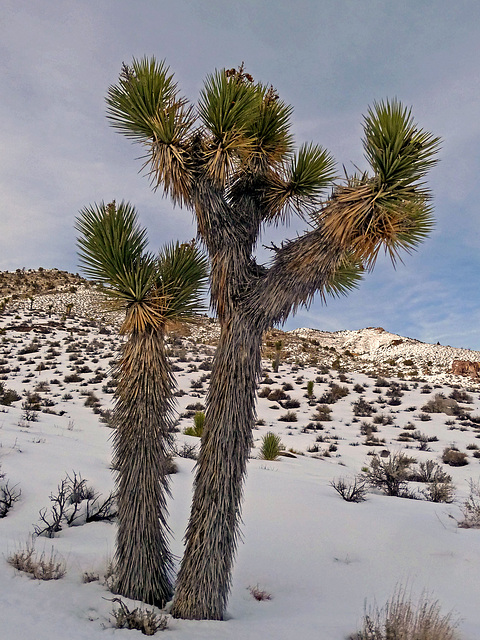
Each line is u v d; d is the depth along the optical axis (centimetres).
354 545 638
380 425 2597
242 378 383
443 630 339
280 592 480
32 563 434
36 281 9688
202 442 394
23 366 3897
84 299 8162
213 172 377
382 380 4031
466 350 7606
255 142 423
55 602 358
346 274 485
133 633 326
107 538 604
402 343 8325
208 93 383
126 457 418
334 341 9344
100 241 393
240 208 423
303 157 434
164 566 427
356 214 328
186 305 417
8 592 361
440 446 2094
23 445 1046
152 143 379
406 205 342
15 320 6019
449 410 2934
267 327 389
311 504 823
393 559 591
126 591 404
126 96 387
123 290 396
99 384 3334
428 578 532
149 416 416
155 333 422
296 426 2552
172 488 881
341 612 421
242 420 383
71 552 521
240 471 384
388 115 328
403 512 831
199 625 354
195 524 381
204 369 4128
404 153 323
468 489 1263
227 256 394
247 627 362
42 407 2405
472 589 500
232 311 390
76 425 1817
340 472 1368
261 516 741
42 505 706
